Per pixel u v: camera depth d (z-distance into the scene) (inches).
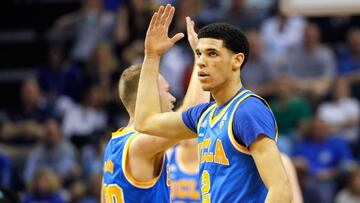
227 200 309.3
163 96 360.2
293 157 738.8
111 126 765.3
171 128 337.4
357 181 685.9
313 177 701.3
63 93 854.5
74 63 886.4
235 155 309.4
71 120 799.7
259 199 307.0
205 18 863.7
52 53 872.3
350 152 757.9
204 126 324.2
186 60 825.5
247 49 320.2
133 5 888.3
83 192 689.6
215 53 314.3
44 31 993.5
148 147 350.6
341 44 928.3
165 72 820.0
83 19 912.3
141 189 355.9
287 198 296.8
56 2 1014.4
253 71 809.5
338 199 693.9
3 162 659.4
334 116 791.7
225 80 316.5
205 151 320.2
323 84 816.9
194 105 359.3
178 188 454.0
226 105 318.3
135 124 344.5
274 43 867.4
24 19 1014.4
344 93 803.4
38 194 677.3
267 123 304.2
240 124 306.0
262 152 300.8
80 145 789.2
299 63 834.8
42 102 831.1
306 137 741.9
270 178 298.4
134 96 369.1
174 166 456.4
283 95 778.8
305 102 778.8
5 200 414.0
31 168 744.3
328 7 837.2
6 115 882.1
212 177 315.6
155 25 346.6
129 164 356.8
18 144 813.2
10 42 999.0
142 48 849.5
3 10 1021.2
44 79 862.5
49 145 746.2
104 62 843.4
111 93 816.9
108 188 364.2
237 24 875.4
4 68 992.9
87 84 847.7
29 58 991.6
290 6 846.5
